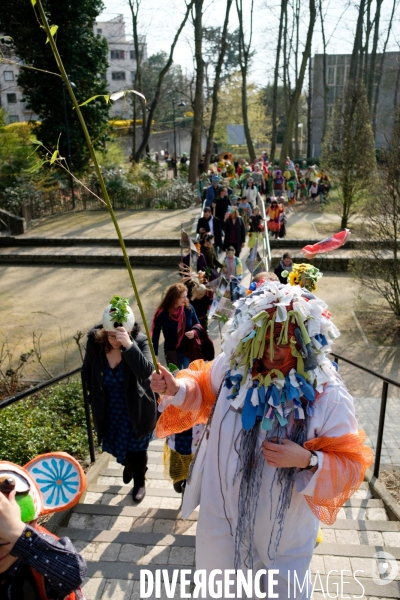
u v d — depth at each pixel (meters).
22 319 12.03
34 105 24.81
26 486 1.63
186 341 6.05
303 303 2.17
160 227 19.66
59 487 2.00
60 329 11.44
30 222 20.02
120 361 3.83
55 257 16.30
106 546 3.50
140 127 47.72
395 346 10.45
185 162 37.91
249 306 2.26
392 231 10.80
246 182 20.00
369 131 17.89
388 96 44.16
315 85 46.50
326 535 3.74
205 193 18.84
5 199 20.14
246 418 2.12
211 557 2.33
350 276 14.77
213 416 2.35
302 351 2.12
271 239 17.48
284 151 28.39
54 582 1.48
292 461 2.03
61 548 1.52
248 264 13.56
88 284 14.45
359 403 8.02
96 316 12.16
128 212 22.84
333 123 18.69
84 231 19.20
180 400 2.43
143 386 3.84
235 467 2.22
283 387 2.12
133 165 26.66
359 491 4.59
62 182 24.20
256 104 49.25
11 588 1.60
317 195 24.95
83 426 6.28
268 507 2.15
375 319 11.69
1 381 8.38
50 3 23.08
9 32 23.16
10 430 5.68
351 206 18.73
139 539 3.57
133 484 4.68
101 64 25.30
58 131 24.31
